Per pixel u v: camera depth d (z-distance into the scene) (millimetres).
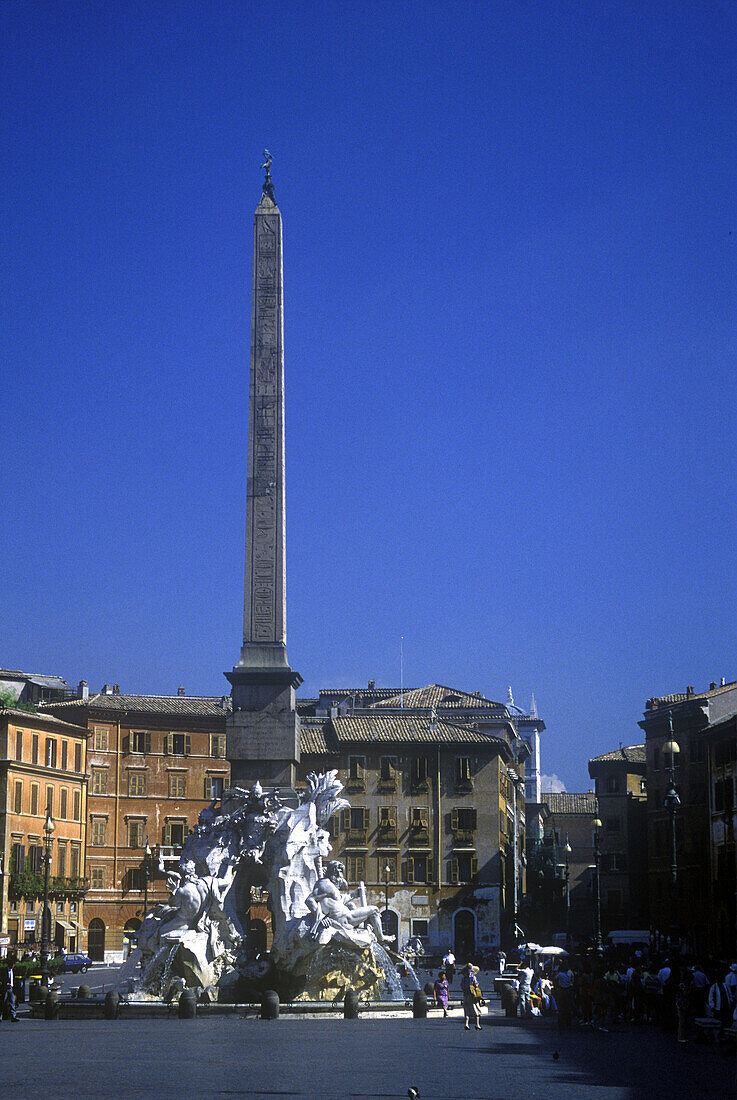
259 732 48938
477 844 95125
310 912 46344
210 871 47500
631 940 82125
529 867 120500
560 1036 39969
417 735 96625
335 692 123500
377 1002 46750
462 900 94188
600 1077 28969
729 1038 35625
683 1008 37500
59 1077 27484
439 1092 25828
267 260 50500
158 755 109875
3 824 95062
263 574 49344
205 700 114750
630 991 47031
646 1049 35844
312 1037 37594
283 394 49844
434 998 48156
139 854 107875
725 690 96625
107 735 108375
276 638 49344
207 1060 31078
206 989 45938
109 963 105062
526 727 140625
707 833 93062
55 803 101562
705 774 94812
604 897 116312
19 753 97438
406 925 94000
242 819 48281
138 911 107125
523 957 60938
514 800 109250
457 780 95812
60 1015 46156
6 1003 45594
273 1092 25078
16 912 95188
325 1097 24547
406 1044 35938
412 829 94875
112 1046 34688
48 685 117938
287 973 46344
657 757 101125
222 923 47062
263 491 49375
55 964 82688
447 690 116375
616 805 117375
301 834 47844
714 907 84250
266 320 49906
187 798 110312
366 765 95625
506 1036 39500
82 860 104938
